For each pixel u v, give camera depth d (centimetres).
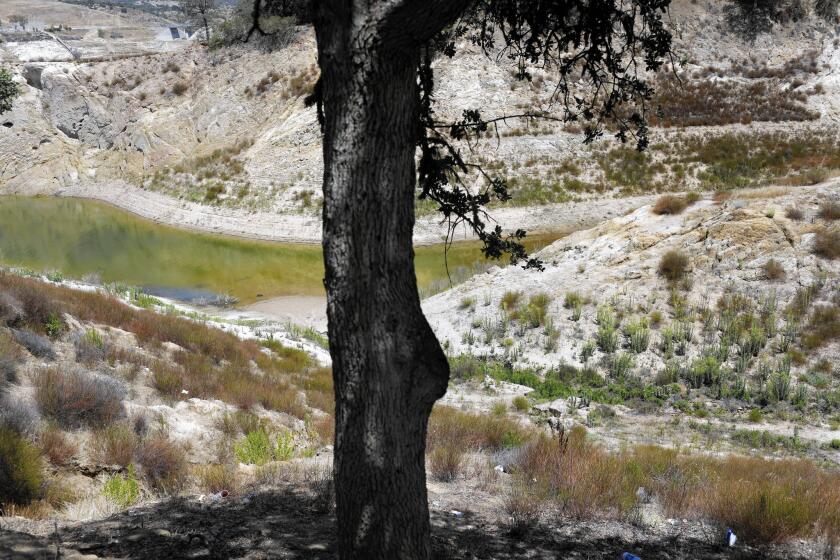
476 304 2348
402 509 389
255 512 695
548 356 2028
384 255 378
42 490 739
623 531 715
